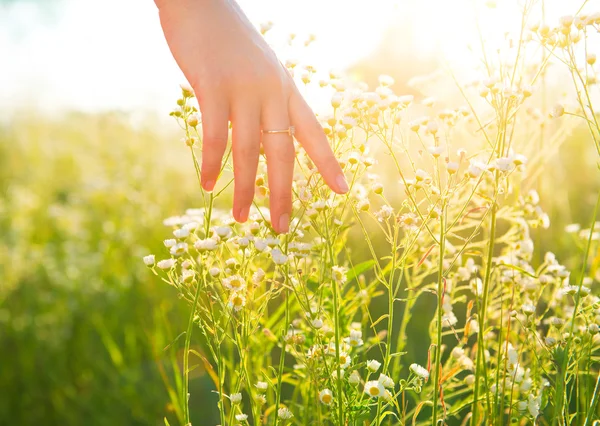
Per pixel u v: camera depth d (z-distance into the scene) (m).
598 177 1.50
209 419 1.01
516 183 0.75
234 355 0.92
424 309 1.11
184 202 1.92
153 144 2.54
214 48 0.57
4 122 3.06
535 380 0.66
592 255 0.88
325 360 0.59
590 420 0.59
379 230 1.19
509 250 0.74
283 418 0.60
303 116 0.58
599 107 0.71
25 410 1.12
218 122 0.57
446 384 0.71
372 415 0.70
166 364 1.08
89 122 2.99
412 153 0.82
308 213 0.60
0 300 1.36
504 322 0.72
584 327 0.67
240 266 0.62
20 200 2.04
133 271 1.47
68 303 1.36
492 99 0.60
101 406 1.10
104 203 2.02
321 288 0.63
